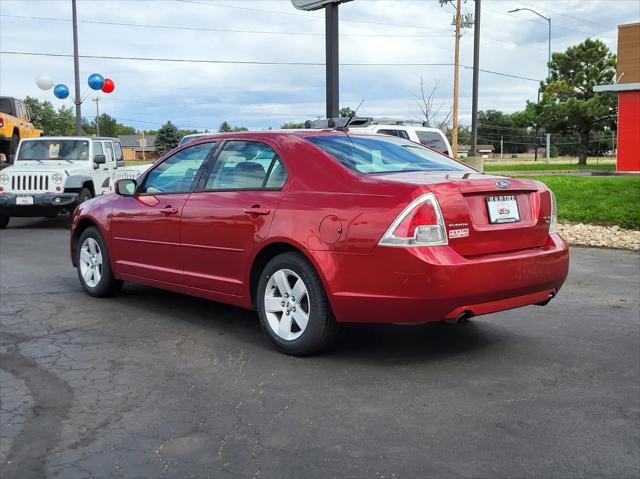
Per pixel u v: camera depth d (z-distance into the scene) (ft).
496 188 14.82
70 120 243.60
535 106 124.06
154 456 10.75
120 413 12.55
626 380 14.10
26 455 10.85
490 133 286.25
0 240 39.29
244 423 12.01
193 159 19.25
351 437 11.34
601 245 34.37
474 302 14.02
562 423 11.83
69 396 13.44
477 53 88.69
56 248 35.50
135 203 20.49
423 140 40.78
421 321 13.96
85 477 10.08
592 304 21.30
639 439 11.15
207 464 10.44
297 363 15.39
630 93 88.17
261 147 17.37
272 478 9.95
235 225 16.79
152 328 18.65
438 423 11.87
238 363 15.46
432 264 13.39
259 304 16.46
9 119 62.75
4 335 17.97
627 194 46.29
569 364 15.19
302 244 15.01
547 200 16.06
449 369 14.87
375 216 13.97
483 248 14.42
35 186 44.34
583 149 127.85
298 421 12.06
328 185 15.28
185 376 14.60
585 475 9.92
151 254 19.80
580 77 128.26
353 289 14.26
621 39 89.30
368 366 15.12
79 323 19.22
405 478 9.87
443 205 13.80
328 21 46.70
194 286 18.42
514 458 10.48
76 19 82.53
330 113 47.52
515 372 14.65
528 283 14.85
